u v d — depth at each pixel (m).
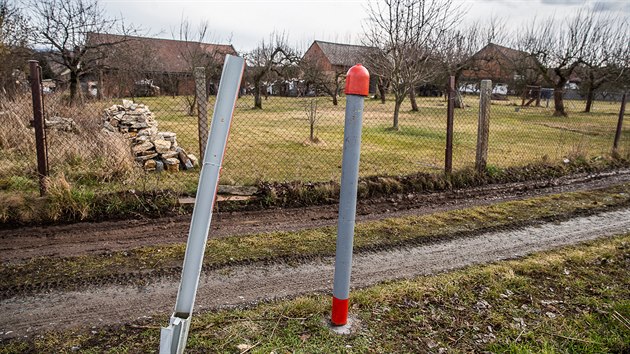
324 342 2.55
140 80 21.36
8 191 4.85
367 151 9.13
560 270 3.69
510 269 3.66
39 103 4.61
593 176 7.63
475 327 2.78
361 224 4.78
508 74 29.02
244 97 26.55
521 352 2.51
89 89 18.91
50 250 3.80
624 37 22.55
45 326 2.65
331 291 3.23
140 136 7.14
